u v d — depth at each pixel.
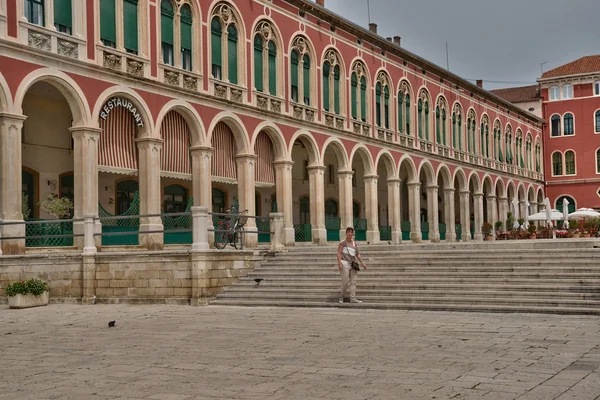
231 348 12.04
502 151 62.84
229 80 31.28
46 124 28.12
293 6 35.81
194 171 29.19
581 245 22.12
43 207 24.31
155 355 11.51
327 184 46.22
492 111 61.03
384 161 44.47
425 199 57.53
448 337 12.87
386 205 52.81
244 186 31.69
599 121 70.81
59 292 20.83
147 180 26.45
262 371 9.96
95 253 20.67
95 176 24.31
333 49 39.09
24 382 9.55
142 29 26.83
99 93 24.62
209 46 29.97
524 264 19.91
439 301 17.86
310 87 37.12
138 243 25.94
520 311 16.50
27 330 15.19
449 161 52.12
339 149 39.25
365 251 23.14
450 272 20.03
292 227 34.47
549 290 17.58
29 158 27.36
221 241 23.78
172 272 19.89
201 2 29.53
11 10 21.89
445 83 52.59
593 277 18.05
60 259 20.86
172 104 27.75
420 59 48.09
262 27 33.53
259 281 20.88
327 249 25.39
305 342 12.55
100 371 10.22
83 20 24.30
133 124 26.70
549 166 73.12
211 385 9.12
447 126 52.50
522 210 67.56
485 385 8.82
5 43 21.47
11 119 21.67
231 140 31.78
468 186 55.28
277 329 14.38
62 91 23.80
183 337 13.49
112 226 24.94
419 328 14.15
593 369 9.77
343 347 11.91
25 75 22.14
